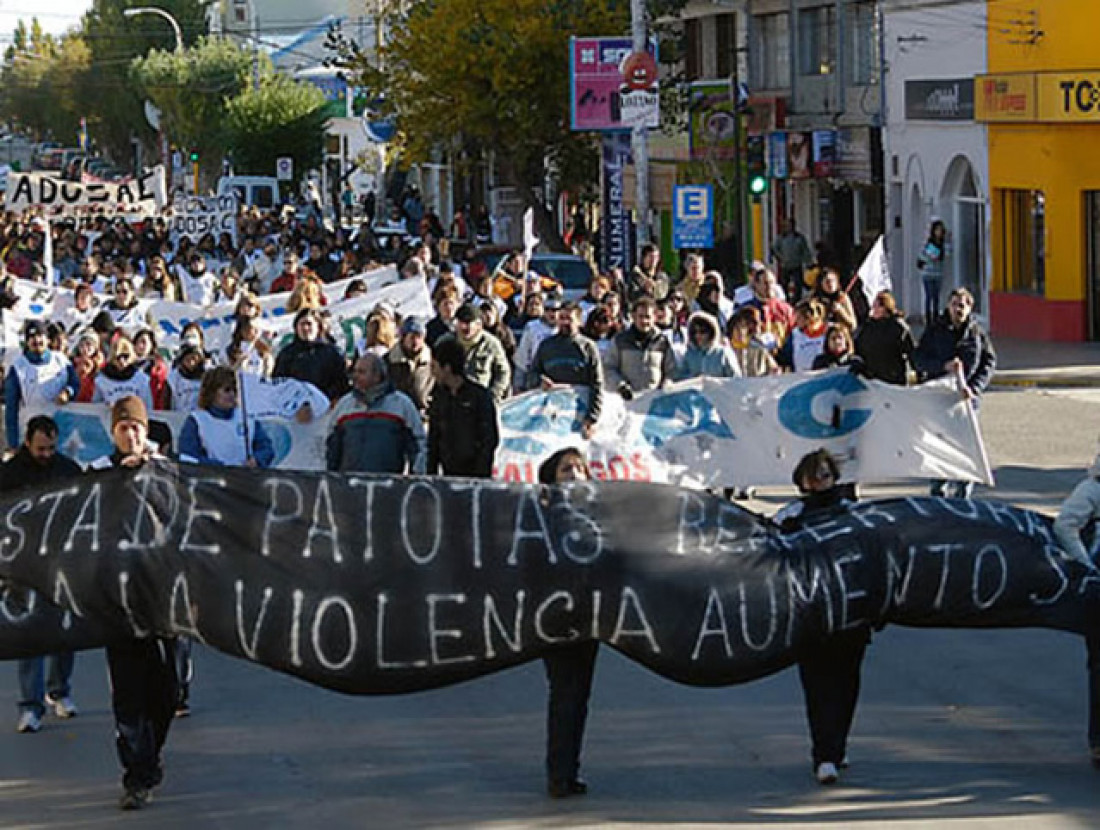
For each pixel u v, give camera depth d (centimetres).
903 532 980
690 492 978
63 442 1692
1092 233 3447
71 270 3622
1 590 969
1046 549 990
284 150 8294
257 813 968
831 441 1698
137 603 958
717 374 1770
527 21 4428
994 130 3656
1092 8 3403
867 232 4419
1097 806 942
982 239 3800
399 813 960
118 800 998
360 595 949
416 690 964
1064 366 3053
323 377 1694
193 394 1717
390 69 4738
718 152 4694
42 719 1179
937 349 1762
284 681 1259
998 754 1042
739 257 3988
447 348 1359
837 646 986
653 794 980
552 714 976
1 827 959
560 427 1655
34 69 14400
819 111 4516
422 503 960
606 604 952
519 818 945
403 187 7550
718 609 957
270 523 955
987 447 2244
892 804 952
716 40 5100
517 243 5050
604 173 4025
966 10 3762
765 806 955
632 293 2634
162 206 5100
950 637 1332
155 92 9625
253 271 3500
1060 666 1243
